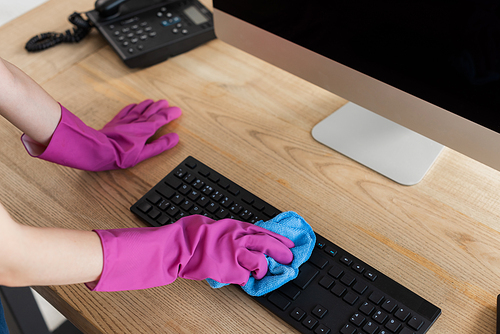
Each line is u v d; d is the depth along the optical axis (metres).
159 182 0.68
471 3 0.51
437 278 0.56
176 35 0.91
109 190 0.69
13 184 0.70
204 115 0.81
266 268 0.55
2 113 0.59
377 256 0.59
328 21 0.64
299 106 0.81
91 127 0.76
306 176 0.70
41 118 0.61
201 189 0.67
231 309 0.55
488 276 0.56
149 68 0.91
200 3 0.98
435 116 0.60
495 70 0.52
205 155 0.74
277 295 0.55
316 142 0.75
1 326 0.50
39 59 0.93
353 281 0.55
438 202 0.65
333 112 0.79
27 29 1.00
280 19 0.70
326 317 0.52
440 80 0.57
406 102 0.62
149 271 0.48
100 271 0.45
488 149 0.57
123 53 0.88
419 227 0.62
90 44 0.97
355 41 0.63
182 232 0.53
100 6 0.92
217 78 0.88
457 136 0.59
